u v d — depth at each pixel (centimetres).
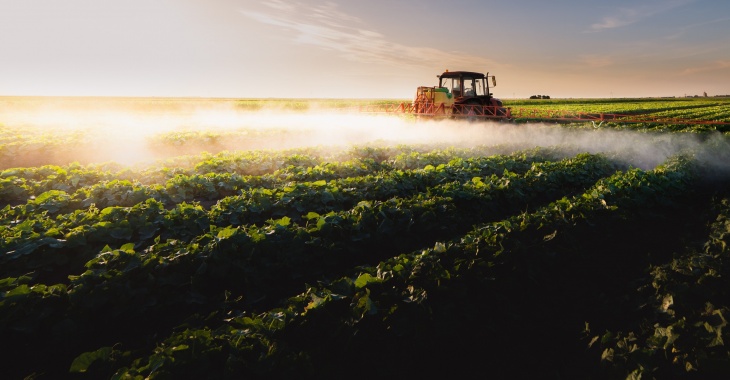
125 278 499
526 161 1345
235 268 548
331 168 1159
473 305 498
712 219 764
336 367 407
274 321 414
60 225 650
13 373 420
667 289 523
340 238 638
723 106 5384
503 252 559
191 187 977
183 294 518
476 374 450
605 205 721
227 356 373
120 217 684
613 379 412
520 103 7394
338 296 444
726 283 510
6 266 545
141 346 457
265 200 794
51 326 449
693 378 392
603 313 536
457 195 830
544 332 510
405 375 430
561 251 613
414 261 513
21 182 962
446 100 2191
